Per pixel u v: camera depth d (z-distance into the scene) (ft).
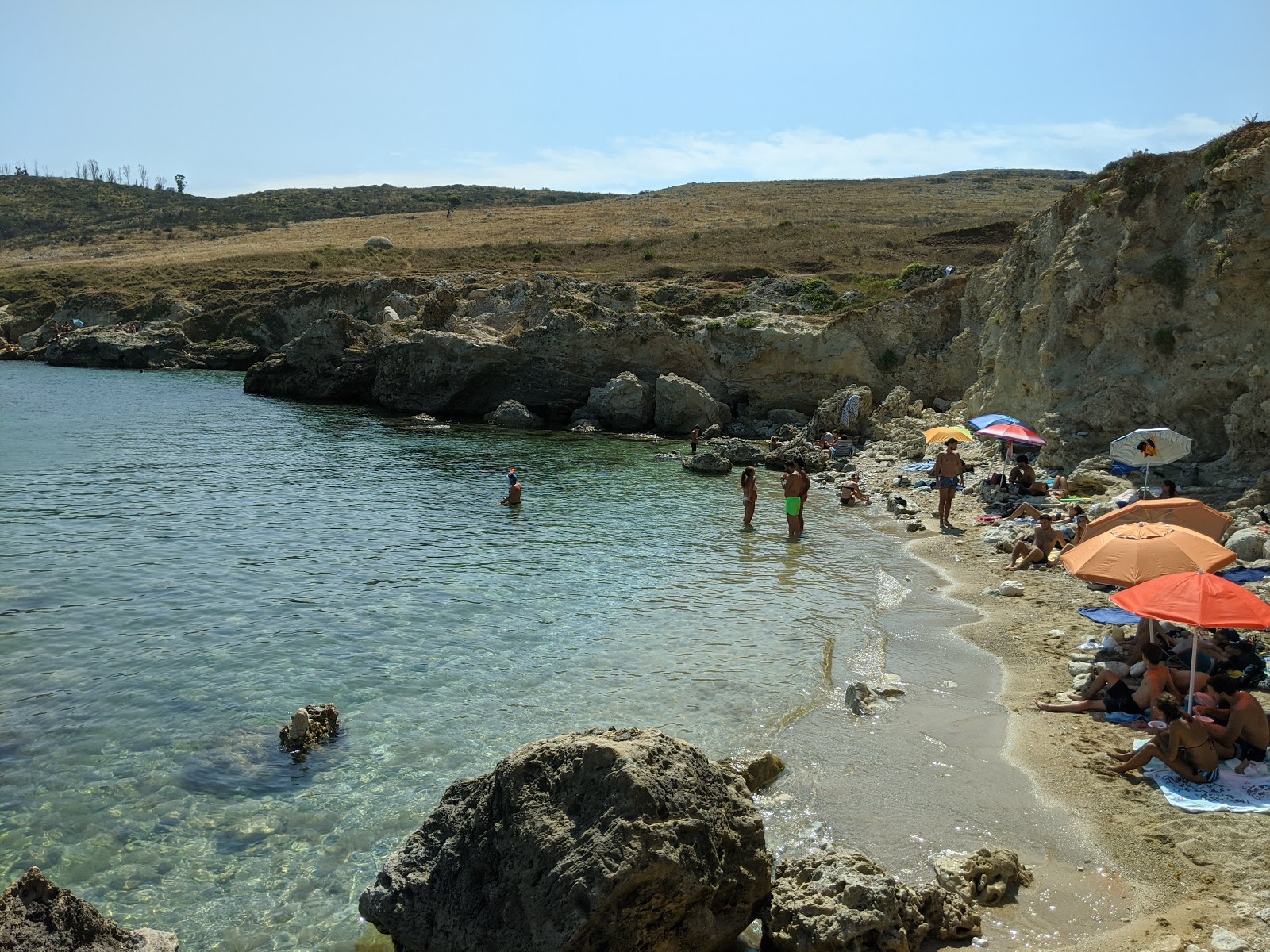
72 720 37.81
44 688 40.98
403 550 67.10
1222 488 68.13
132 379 210.18
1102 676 38.06
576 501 87.40
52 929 21.25
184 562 62.69
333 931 25.14
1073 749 33.96
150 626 49.42
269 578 58.90
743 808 24.67
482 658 45.09
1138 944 22.75
